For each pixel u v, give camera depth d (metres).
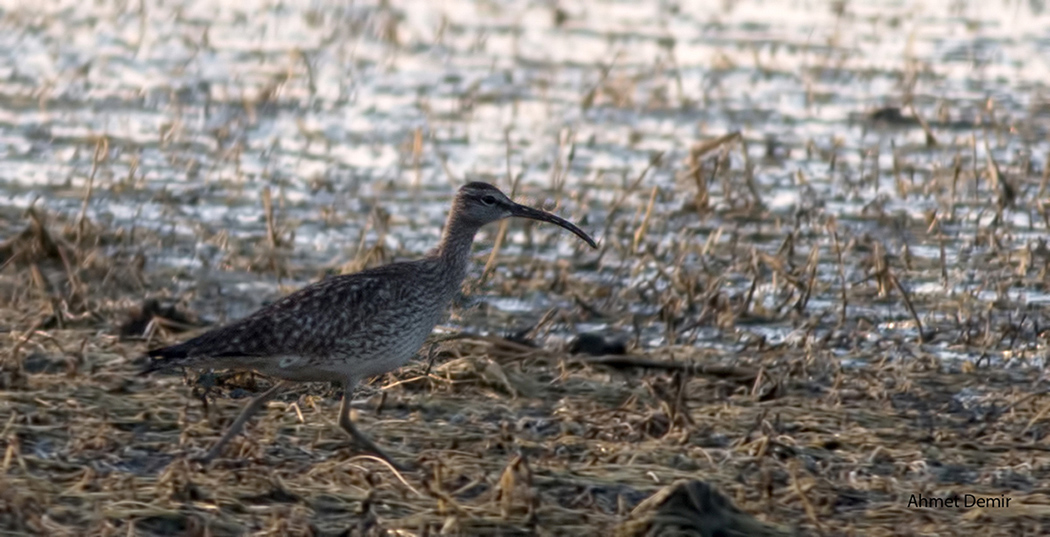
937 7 29.72
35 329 13.32
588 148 21.17
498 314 15.12
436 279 11.41
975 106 23.25
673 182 19.77
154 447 10.90
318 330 10.59
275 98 23.08
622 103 23.12
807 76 24.81
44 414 11.33
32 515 9.17
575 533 9.61
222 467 10.52
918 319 14.73
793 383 13.23
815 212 18.34
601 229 17.84
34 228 16.08
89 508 9.54
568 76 24.89
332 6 29.28
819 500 10.45
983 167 20.36
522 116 22.66
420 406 12.27
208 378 12.28
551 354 13.59
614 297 15.63
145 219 17.98
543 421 12.02
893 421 12.31
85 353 13.04
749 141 21.64
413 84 24.28
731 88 24.20
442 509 9.74
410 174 19.94
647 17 28.94
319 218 18.17
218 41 26.84
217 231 17.56
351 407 12.13
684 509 9.66
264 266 16.28
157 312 14.33
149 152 20.75
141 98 23.22
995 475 11.16
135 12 28.77
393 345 10.97
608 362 13.52
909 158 20.88
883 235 17.72
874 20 28.69
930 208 18.75
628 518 9.76
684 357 13.90
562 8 29.56
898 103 23.36
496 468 10.78
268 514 9.65
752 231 17.89
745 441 11.61
